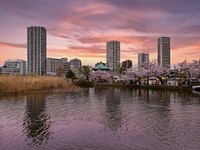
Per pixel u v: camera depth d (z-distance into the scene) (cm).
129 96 5528
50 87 6844
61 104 3884
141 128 2269
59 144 1788
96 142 1834
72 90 7081
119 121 2583
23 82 5931
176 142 1833
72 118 2727
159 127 2311
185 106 3747
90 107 3591
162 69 10306
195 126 2350
